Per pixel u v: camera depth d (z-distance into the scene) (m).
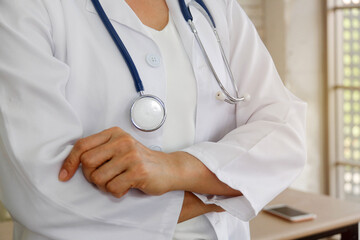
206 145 0.94
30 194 0.81
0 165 0.85
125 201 0.86
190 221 0.99
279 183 0.97
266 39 4.05
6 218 2.79
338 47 4.05
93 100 0.91
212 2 1.14
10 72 0.84
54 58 0.87
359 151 4.03
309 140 4.07
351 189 4.10
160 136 0.95
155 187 0.84
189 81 1.00
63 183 0.82
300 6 3.93
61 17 0.91
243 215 0.93
